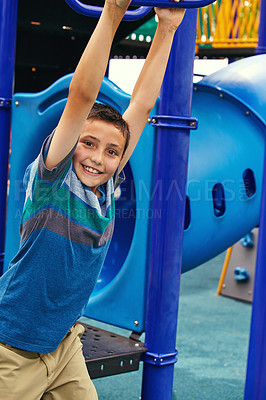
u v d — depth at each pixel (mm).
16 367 1265
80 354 1391
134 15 1541
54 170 1175
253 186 2123
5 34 2076
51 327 1283
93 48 1084
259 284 1547
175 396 2229
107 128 1231
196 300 3783
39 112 1997
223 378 2432
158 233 1675
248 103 2129
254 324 1558
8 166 2143
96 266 1304
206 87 2037
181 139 1663
